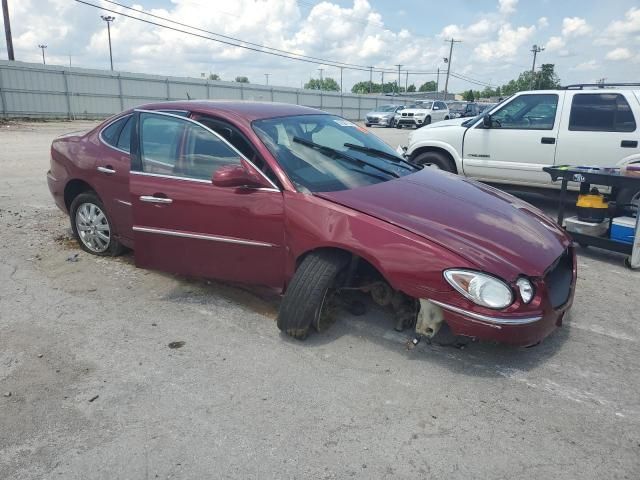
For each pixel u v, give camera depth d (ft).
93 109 105.91
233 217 12.28
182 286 14.83
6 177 31.91
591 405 9.66
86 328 12.39
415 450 8.43
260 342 11.78
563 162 23.84
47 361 10.95
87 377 10.39
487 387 10.18
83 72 102.73
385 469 8.03
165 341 11.82
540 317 10.10
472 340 11.88
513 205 13.26
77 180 16.56
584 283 16.01
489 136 25.67
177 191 12.96
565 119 23.61
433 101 103.04
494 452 8.41
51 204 24.59
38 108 97.30
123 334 12.12
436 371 10.69
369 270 12.14
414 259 10.33
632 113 22.08
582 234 18.21
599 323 13.11
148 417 9.20
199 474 7.90
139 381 10.27
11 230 20.07
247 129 12.62
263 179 11.98
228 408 9.45
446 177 14.75
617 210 18.08
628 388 10.21
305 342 11.74
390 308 13.14
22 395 9.80
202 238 12.82
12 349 11.41
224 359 11.07
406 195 12.21
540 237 11.54
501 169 25.66
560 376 10.61
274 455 8.30
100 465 8.08
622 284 15.96
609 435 8.84
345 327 12.40
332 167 12.91
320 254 11.34
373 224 10.78
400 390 10.02
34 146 50.57
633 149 22.11
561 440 8.70
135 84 112.16
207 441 8.60
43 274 15.66
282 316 11.45
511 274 9.90
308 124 14.39
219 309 13.43
